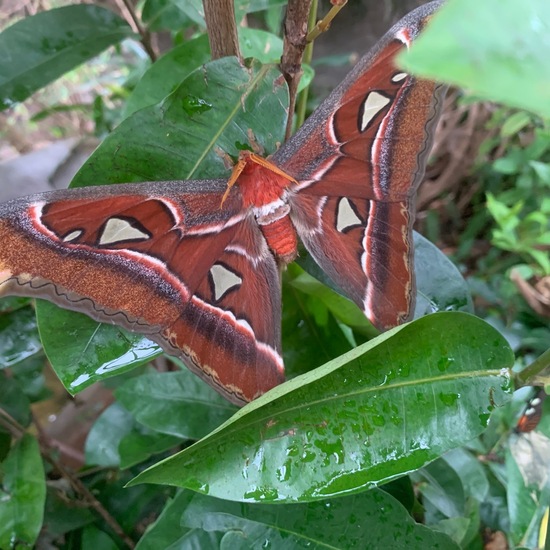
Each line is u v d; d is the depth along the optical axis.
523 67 0.05
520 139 0.68
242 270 0.25
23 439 0.32
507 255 0.67
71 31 0.31
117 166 0.23
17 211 0.19
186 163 0.23
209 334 0.24
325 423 0.20
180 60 0.30
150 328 0.22
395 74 0.21
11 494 0.30
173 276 0.23
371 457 0.20
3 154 0.82
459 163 0.72
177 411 0.32
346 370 0.20
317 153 0.24
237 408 0.32
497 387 0.20
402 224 0.24
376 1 0.68
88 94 0.80
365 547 0.23
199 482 0.19
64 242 0.20
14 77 0.31
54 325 0.22
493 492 0.37
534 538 0.27
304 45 0.22
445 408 0.20
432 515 0.33
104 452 0.38
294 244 0.25
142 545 0.26
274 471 0.20
